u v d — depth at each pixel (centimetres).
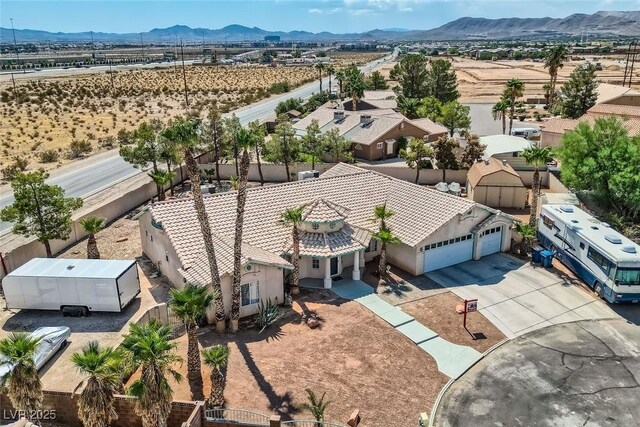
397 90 10619
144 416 1659
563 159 4272
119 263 2973
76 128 8475
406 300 2997
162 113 10081
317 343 2559
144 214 3453
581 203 4219
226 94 13250
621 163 3844
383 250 3259
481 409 2108
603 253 2966
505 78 17700
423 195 3700
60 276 2788
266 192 3588
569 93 8562
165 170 5544
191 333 2164
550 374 2323
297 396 2169
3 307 2919
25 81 14662
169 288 3158
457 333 2655
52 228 3331
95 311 2836
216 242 3028
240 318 2814
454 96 10438
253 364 2391
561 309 2900
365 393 2195
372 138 6494
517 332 2669
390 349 2509
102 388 1639
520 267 3462
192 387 2200
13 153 6725
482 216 3566
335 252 3114
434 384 2259
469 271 3403
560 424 2020
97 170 6038
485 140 6053
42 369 2344
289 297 2933
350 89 9344
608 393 2194
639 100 7769
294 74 19200
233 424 1898
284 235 3256
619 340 2592
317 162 5822
